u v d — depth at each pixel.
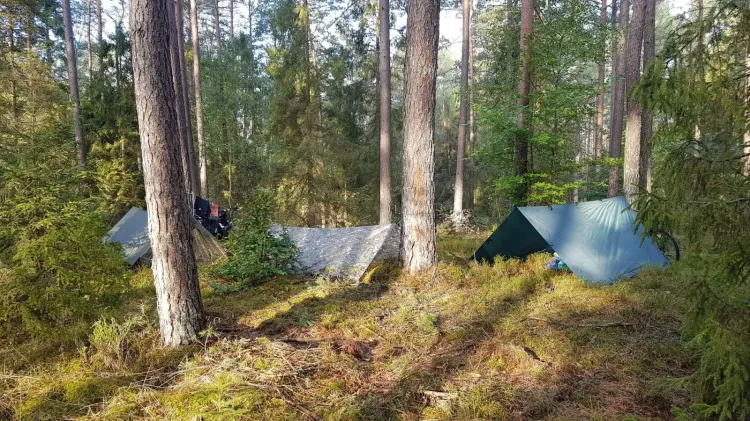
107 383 3.27
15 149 8.02
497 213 14.41
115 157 13.57
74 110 12.31
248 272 6.54
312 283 6.42
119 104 13.98
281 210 16.16
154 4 3.64
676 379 2.67
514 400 3.06
